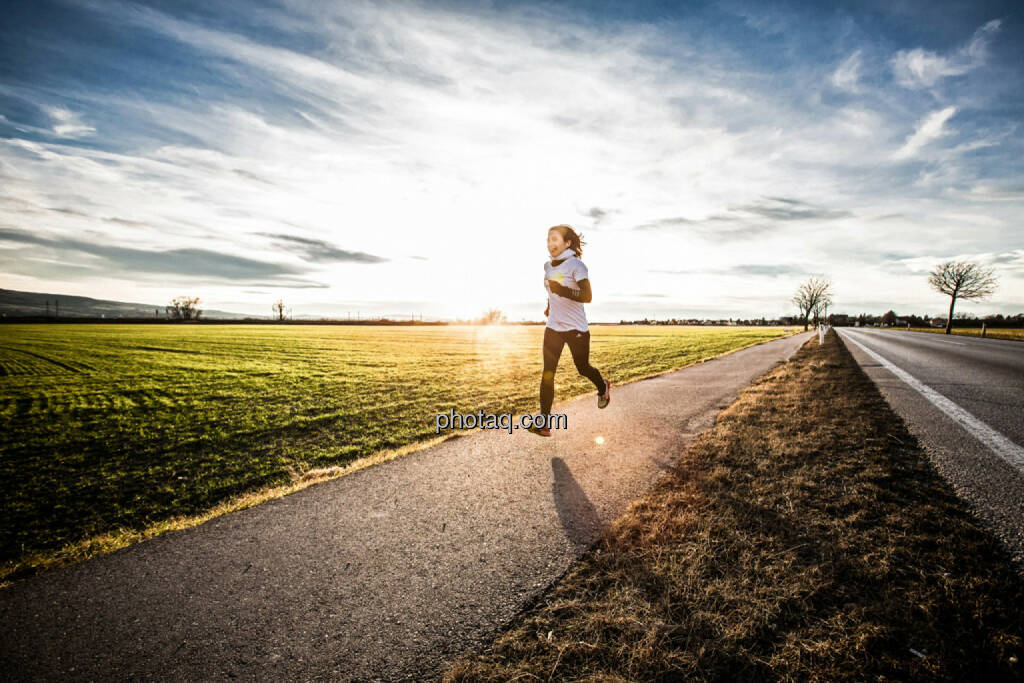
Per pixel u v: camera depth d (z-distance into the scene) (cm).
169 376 1172
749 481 313
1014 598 177
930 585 187
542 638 166
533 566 217
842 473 323
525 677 149
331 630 177
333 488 329
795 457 362
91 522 317
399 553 234
